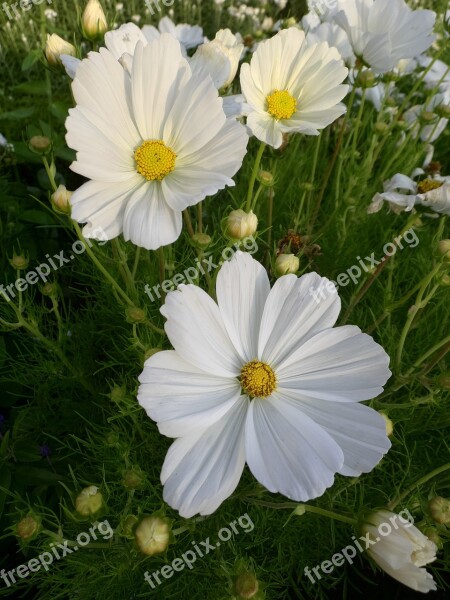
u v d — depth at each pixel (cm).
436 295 29
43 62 23
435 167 35
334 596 26
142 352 22
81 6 50
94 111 17
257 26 50
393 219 36
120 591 22
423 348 28
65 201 19
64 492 25
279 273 20
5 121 45
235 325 17
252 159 35
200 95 18
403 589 26
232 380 17
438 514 18
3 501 23
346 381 17
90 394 29
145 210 17
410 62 41
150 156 18
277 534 23
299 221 31
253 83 22
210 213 35
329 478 15
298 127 22
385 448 15
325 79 22
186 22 60
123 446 21
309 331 17
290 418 16
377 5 28
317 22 36
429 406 25
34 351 31
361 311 29
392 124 33
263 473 15
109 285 27
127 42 21
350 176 33
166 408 15
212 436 16
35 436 28
